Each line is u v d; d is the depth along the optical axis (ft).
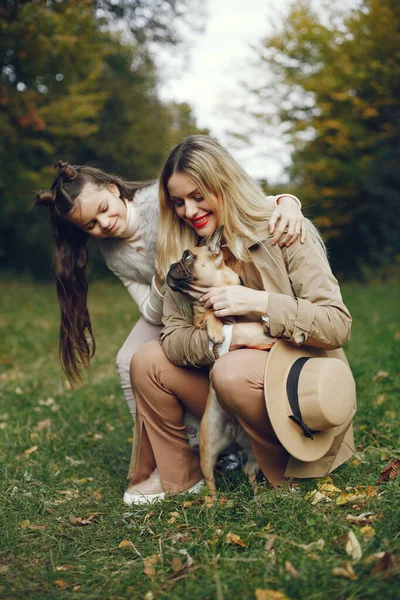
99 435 15.39
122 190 11.57
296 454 9.00
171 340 10.29
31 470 12.30
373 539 7.55
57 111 41.55
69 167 10.82
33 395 20.02
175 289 10.12
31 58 33.73
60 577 7.95
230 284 10.06
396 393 15.81
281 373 9.18
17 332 32.55
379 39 51.60
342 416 8.98
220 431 10.17
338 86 53.31
